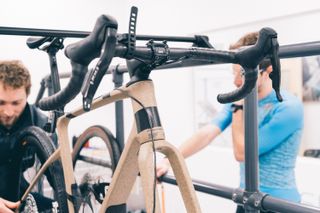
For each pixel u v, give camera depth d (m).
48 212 1.36
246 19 2.66
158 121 0.61
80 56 0.54
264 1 2.54
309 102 2.52
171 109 3.33
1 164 1.37
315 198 2.26
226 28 2.83
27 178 1.52
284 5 2.44
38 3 3.01
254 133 0.92
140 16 3.48
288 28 2.50
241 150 1.41
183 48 0.61
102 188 1.18
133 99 0.62
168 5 3.22
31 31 0.70
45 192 1.88
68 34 0.74
